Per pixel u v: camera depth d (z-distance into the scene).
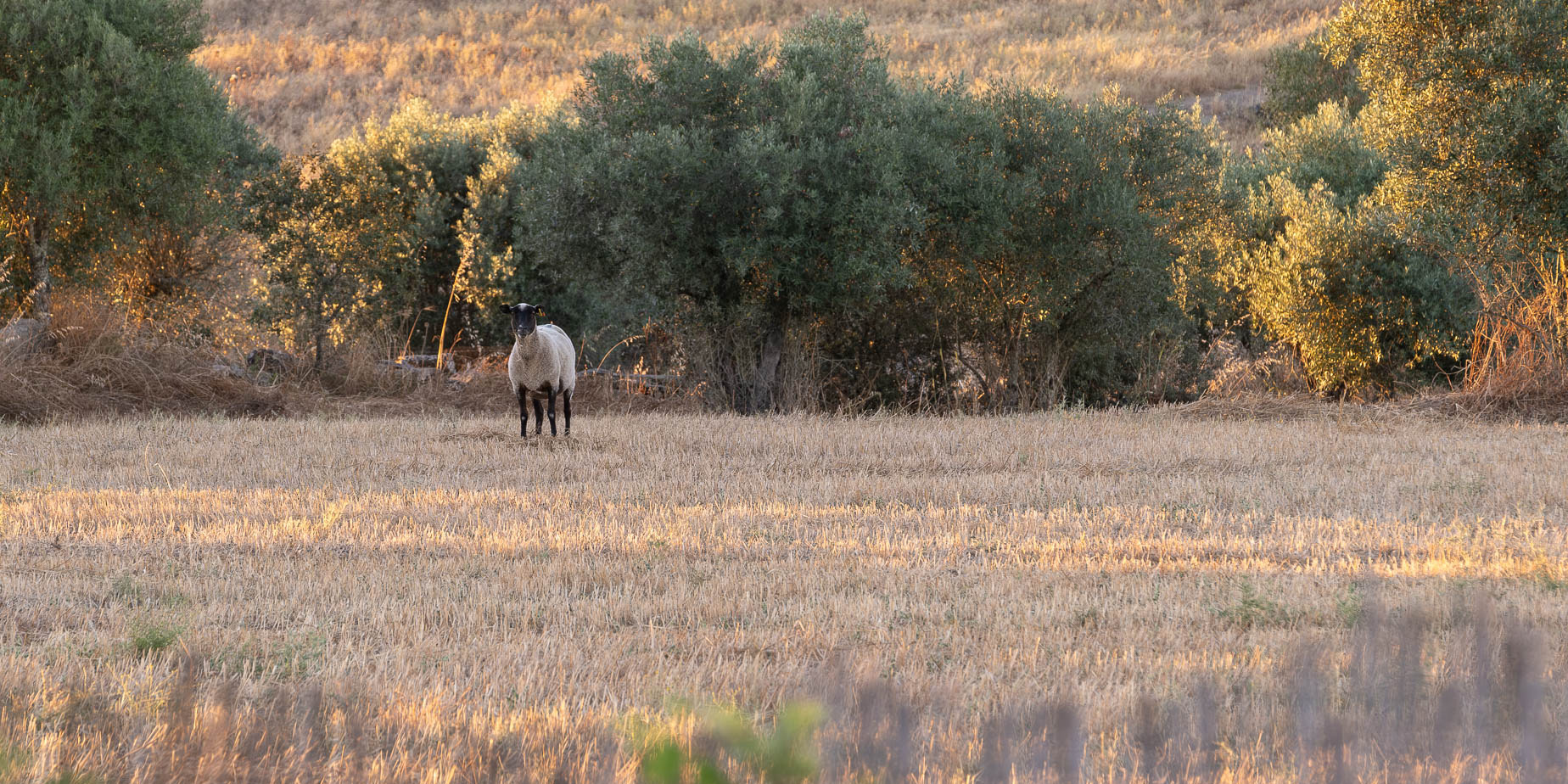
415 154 111.88
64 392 71.88
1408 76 73.50
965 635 26.20
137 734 19.19
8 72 76.38
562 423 68.25
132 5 81.75
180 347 81.69
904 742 16.50
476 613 27.41
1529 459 53.66
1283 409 73.25
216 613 27.98
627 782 16.61
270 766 17.67
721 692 21.55
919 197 79.44
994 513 42.25
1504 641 19.55
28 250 79.88
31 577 31.47
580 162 74.94
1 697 20.77
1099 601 29.02
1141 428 66.00
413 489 46.75
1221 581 30.77
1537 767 16.34
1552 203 70.00
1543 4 69.00
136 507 41.44
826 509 42.47
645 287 78.69
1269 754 17.55
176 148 81.19
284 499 43.94
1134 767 16.92
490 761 18.06
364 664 23.56
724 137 77.31
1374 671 18.84
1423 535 37.44
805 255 76.88
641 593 30.11
